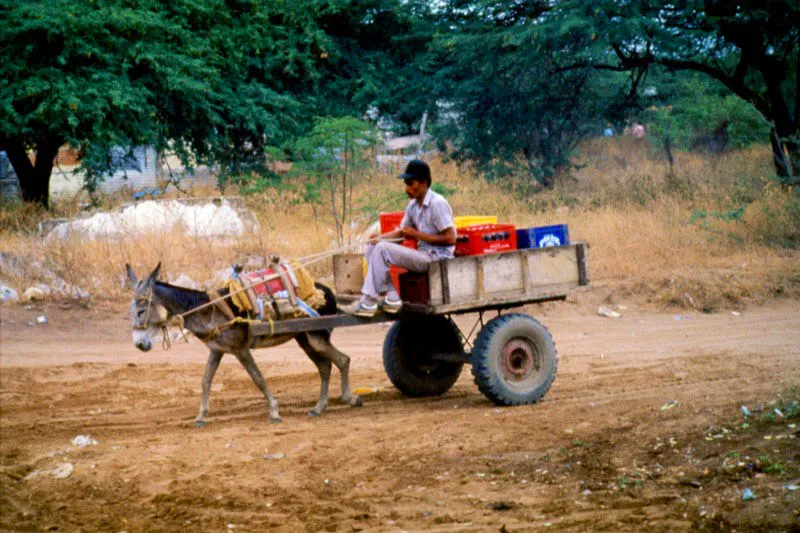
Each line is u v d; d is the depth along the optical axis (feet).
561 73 74.64
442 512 18.35
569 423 24.97
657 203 63.77
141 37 67.31
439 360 29.84
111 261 48.08
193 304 26.61
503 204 68.28
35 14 60.85
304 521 18.31
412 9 82.69
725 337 39.11
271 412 27.25
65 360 37.06
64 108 60.75
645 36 61.11
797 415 22.26
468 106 76.48
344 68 86.02
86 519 18.99
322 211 64.18
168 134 73.10
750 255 52.54
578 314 45.78
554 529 16.79
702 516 16.58
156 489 20.83
